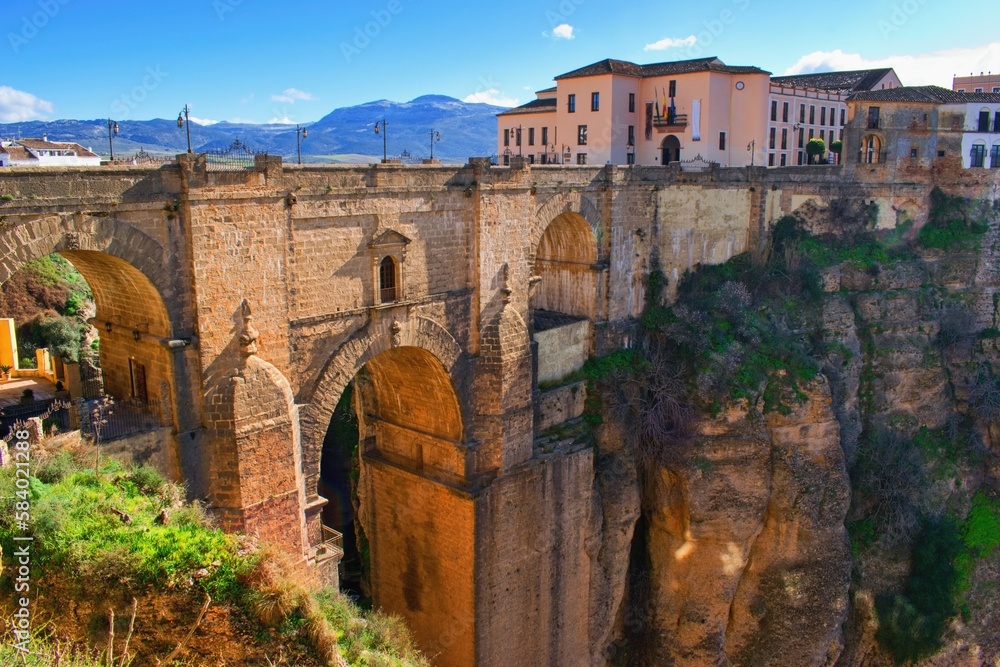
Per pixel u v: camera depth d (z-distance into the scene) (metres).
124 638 20.62
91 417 25.14
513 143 76.94
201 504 25.97
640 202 44.72
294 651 21.80
